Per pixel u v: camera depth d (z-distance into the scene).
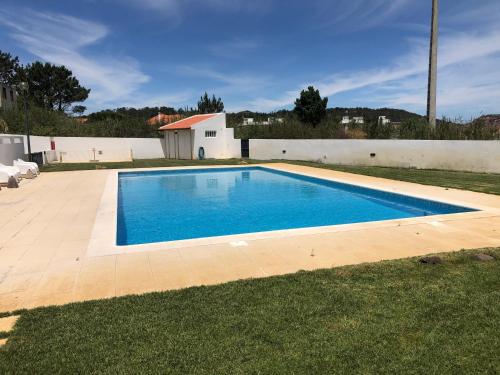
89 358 2.84
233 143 26.97
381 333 3.17
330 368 2.72
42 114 29.02
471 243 5.74
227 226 8.84
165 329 3.23
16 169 13.41
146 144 28.16
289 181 15.81
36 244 5.90
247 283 4.21
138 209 10.74
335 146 21.17
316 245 5.70
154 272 4.62
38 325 3.31
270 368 2.72
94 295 3.97
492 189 11.13
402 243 5.79
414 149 17.89
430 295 3.86
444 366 2.74
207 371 2.69
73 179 13.98
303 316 3.45
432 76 20.12
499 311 3.51
